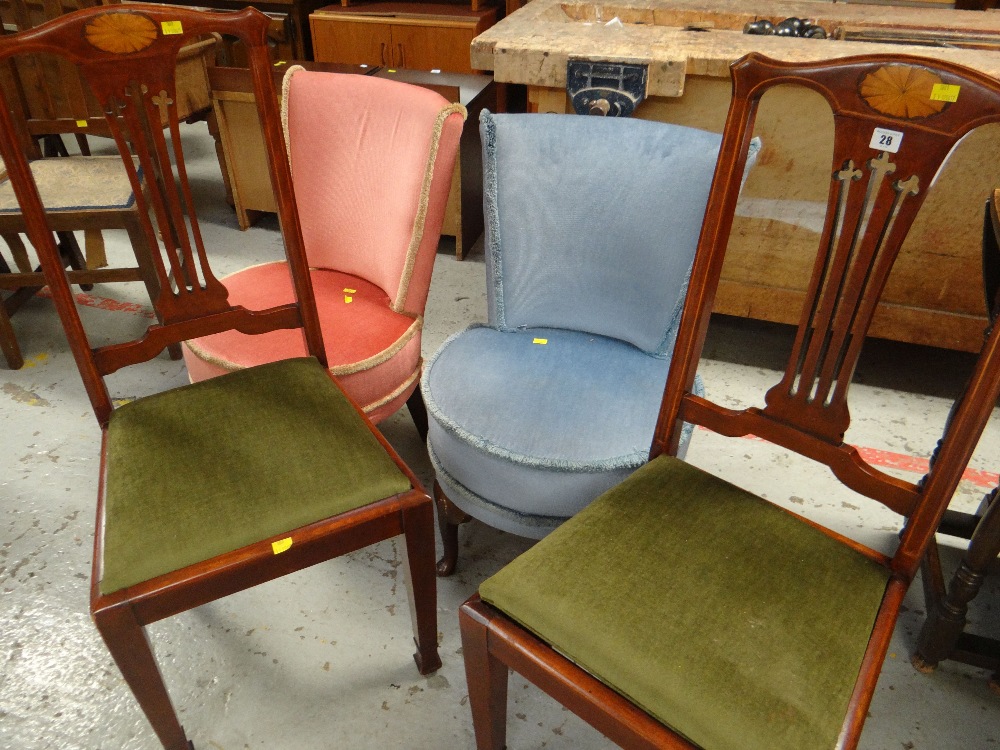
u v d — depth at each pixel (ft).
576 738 4.25
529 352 4.93
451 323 8.04
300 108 5.33
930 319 6.53
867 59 2.80
